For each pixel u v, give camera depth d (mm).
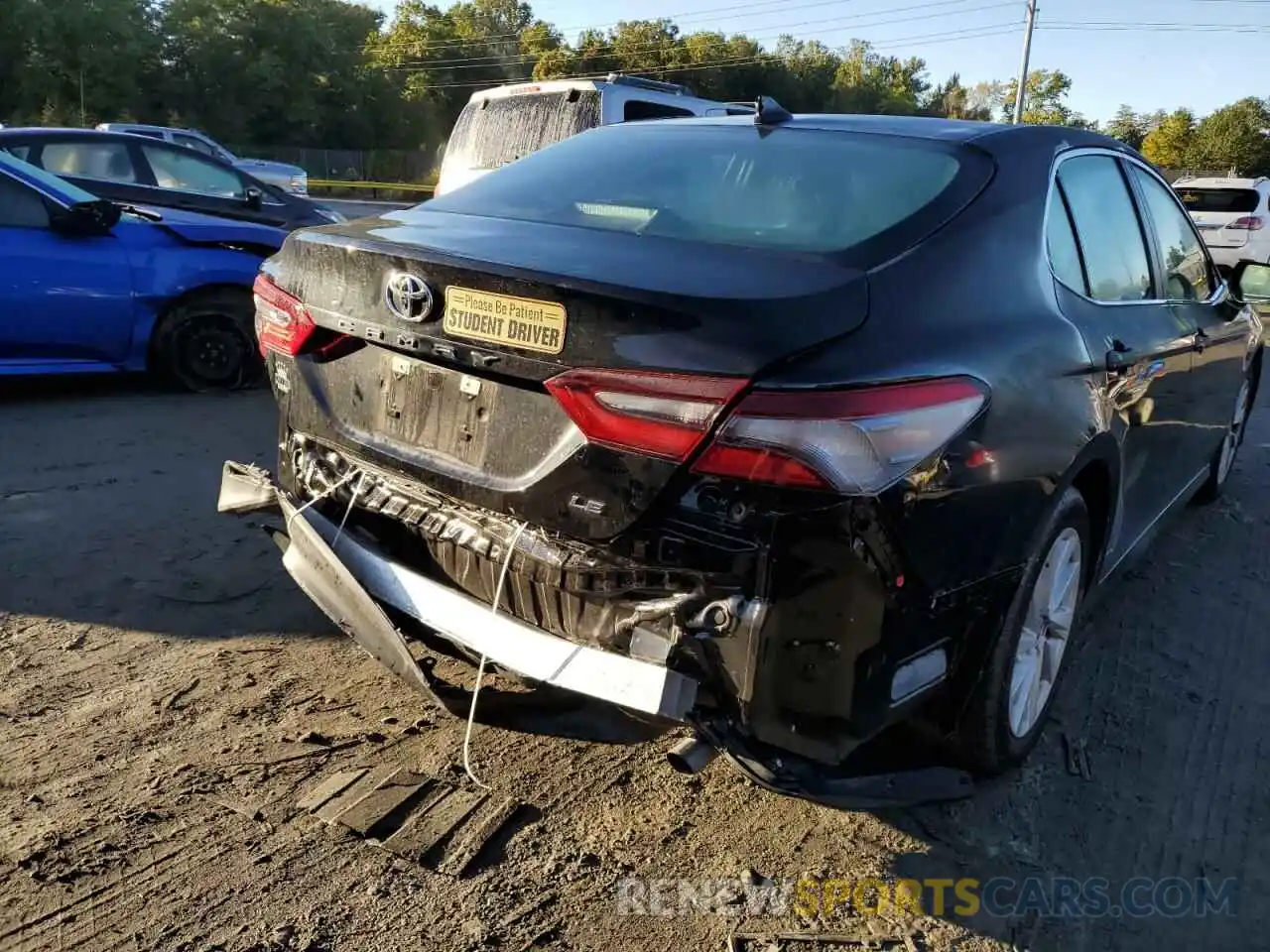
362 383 2746
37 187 6266
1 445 5590
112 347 6566
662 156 3227
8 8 46219
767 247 2555
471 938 2328
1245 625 4188
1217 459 5281
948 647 2463
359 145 58844
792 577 2127
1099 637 4004
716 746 2205
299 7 54844
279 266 2982
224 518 4641
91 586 3896
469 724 2592
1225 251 16250
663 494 2156
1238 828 2902
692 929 2406
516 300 2312
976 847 2760
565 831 2711
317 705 3199
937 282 2477
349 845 2596
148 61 50875
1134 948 2451
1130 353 3180
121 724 3041
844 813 2852
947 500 2262
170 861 2506
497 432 2428
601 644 2326
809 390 2066
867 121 3273
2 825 2582
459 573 2607
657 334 2150
